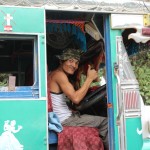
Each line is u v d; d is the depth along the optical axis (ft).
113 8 13.16
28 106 11.98
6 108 11.78
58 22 13.39
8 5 12.09
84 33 14.37
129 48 14.44
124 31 13.83
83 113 15.11
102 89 14.57
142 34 13.19
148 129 13.24
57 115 13.57
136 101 13.17
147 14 13.47
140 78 13.96
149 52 14.34
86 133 13.34
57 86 13.79
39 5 12.37
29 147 11.87
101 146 13.32
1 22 11.95
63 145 12.89
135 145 12.99
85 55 15.37
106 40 13.28
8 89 12.04
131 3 13.37
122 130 12.89
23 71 14.99
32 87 12.21
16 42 14.10
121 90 13.00
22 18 12.16
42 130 12.03
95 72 13.91
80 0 12.80
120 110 12.84
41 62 12.24
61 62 14.15
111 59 13.19
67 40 14.96
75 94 13.48
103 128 13.91
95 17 13.70
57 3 12.53
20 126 11.85
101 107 15.17
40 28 12.30
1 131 11.67
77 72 15.48
